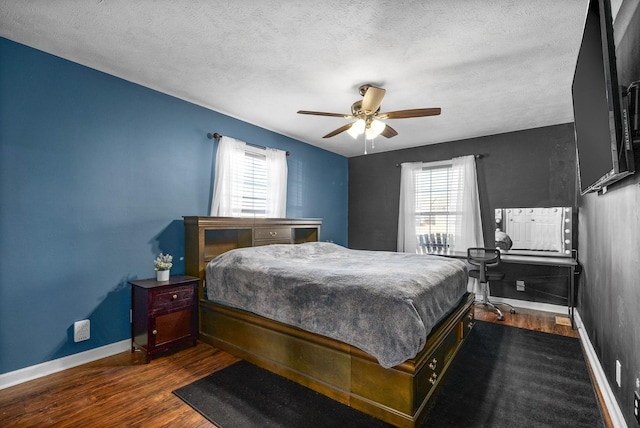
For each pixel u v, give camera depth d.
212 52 2.39
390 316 1.81
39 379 2.26
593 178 1.79
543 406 1.95
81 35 2.18
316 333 2.12
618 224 1.83
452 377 2.32
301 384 2.19
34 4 1.85
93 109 2.63
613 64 1.27
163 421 1.79
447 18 1.95
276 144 4.42
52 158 2.40
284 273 2.44
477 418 1.83
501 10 1.87
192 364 2.50
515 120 3.92
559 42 2.20
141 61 2.53
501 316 3.68
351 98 3.25
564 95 3.14
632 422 1.52
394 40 2.20
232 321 2.70
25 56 2.28
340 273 2.32
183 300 2.78
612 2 1.77
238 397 2.03
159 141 3.07
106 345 2.67
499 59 2.45
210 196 3.53
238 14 1.94
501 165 4.47
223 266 2.89
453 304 2.59
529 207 4.27
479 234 4.57
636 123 1.33
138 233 2.90
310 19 1.98
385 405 1.80
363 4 1.83
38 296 2.32
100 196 2.66
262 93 3.13
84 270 2.56
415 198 5.14
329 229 5.51
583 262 3.38
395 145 5.16
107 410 1.89
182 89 3.05
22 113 2.26
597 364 2.34
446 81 2.83
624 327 1.68
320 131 4.40
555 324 3.55
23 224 2.26
